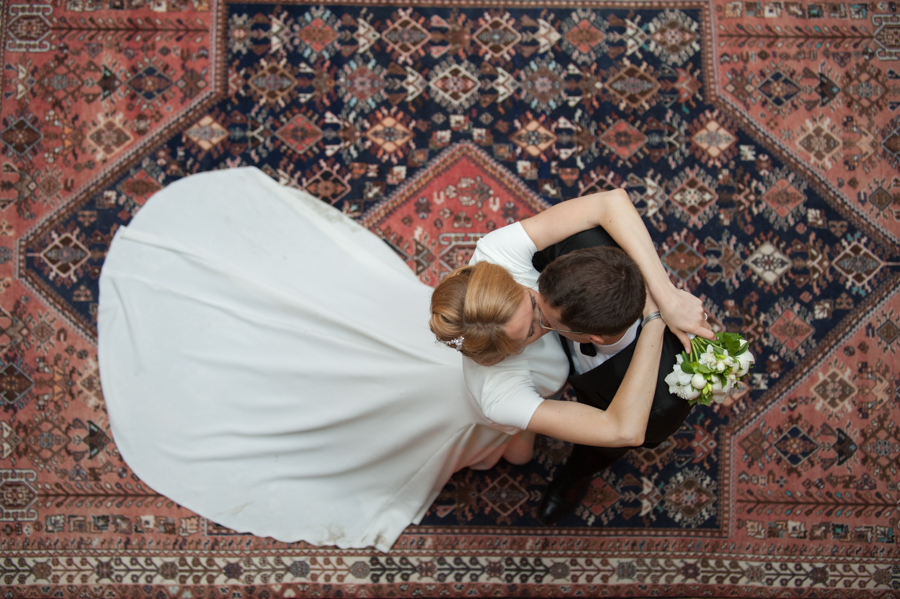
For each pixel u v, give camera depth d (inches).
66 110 86.4
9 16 87.2
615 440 49.1
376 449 70.0
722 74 88.9
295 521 75.6
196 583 79.7
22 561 80.0
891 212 87.2
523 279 54.3
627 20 89.4
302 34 88.3
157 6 87.8
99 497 80.8
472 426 64.9
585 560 81.6
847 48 89.1
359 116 87.6
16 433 81.9
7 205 85.0
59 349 83.0
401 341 66.6
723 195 87.4
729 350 51.9
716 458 83.4
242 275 73.1
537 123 88.0
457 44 88.7
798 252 86.5
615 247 51.1
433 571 80.7
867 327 85.4
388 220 86.3
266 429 71.4
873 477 83.1
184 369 73.7
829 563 82.0
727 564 81.9
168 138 86.4
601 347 52.8
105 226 84.7
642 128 88.2
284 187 81.0
